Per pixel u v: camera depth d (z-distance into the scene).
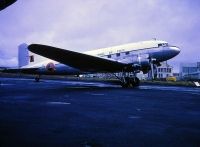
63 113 7.62
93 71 22.16
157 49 19.77
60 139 4.75
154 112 7.93
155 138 4.89
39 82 27.09
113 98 11.80
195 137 4.98
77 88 18.34
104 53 21.08
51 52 17.55
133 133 5.27
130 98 11.81
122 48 20.50
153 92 15.07
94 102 10.33
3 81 28.31
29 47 16.73
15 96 12.43
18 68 25.38
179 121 6.55
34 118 6.78
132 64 19.75
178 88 20.27
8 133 5.16
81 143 4.52
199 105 9.57
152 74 19.97
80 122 6.32
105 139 4.79
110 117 7.03
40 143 4.49
